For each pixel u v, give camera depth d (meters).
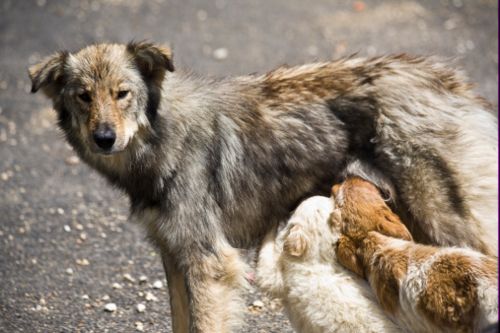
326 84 10.50
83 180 16.39
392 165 10.05
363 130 10.25
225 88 10.65
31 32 24.45
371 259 9.64
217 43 23.27
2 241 13.87
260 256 10.59
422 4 25.56
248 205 10.50
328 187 10.69
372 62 10.65
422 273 9.05
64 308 12.02
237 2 26.95
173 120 10.17
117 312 11.93
